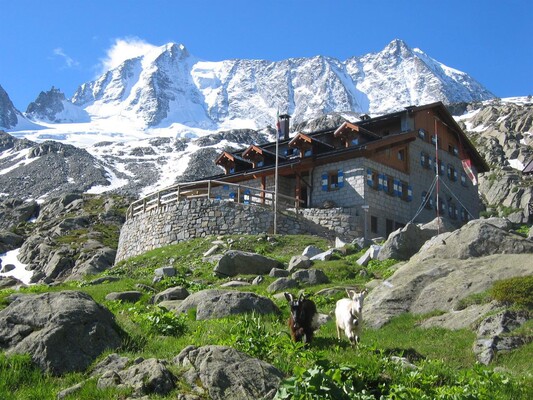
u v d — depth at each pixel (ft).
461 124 588.91
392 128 201.77
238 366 41.29
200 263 131.03
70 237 283.79
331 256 121.49
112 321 50.65
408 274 81.00
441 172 208.33
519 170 404.77
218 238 151.43
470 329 65.16
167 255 147.02
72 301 48.85
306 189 189.67
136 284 106.73
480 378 46.93
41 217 376.07
